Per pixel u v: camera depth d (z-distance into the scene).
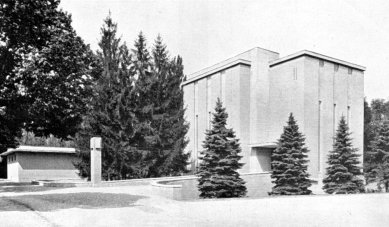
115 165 33.72
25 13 18.47
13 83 20.38
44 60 19.34
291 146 30.66
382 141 42.59
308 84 35.94
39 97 20.06
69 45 20.89
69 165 45.94
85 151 34.16
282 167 30.42
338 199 19.92
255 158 37.62
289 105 36.91
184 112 43.00
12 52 19.86
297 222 12.44
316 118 36.41
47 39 20.30
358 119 40.34
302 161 30.14
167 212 14.23
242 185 27.78
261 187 33.09
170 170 39.56
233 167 27.61
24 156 43.22
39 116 21.11
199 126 44.03
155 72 40.50
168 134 39.41
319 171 36.09
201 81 44.25
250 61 39.28
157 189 20.98
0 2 17.73
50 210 13.07
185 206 16.38
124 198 16.97
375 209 15.74
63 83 20.34
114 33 36.47
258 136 37.94
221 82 41.19
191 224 11.89
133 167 34.59
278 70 38.59
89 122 33.78
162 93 40.81
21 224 10.68
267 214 14.23
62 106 21.34
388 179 40.00
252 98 38.78
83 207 14.03
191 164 44.50
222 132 28.25
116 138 34.03
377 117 51.44
